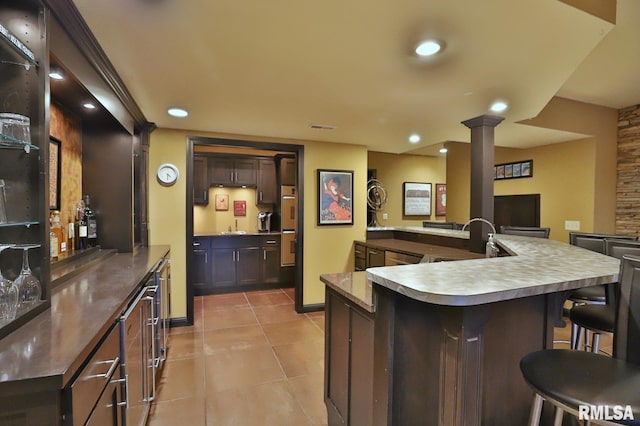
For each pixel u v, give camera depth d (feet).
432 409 4.36
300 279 13.93
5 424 2.82
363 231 15.20
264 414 6.98
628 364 3.74
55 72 5.16
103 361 3.92
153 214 11.96
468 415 3.75
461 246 11.85
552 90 7.87
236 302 15.02
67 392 3.04
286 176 17.63
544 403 5.09
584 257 5.73
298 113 9.87
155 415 6.86
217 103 8.95
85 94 6.26
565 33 5.35
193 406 7.21
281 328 11.91
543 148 15.70
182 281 12.21
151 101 8.77
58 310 4.33
